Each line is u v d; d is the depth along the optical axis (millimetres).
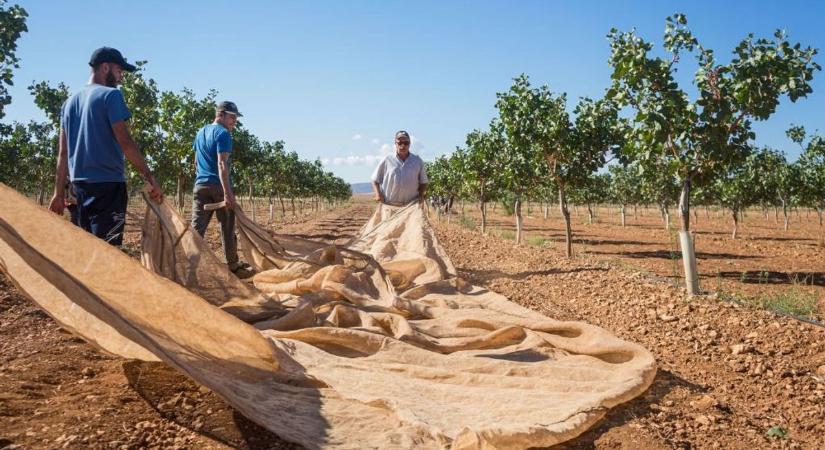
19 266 3312
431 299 6395
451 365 4242
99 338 3604
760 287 11398
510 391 3736
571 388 3877
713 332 6258
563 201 14820
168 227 5203
